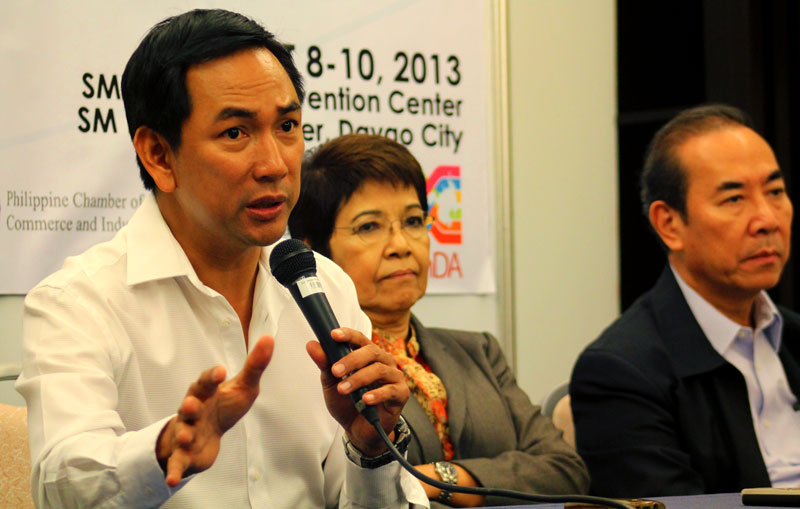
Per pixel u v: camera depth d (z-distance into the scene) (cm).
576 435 412
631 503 232
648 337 407
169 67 238
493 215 562
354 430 250
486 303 557
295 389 276
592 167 604
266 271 278
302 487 276
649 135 761
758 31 749
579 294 597
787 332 438
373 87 528
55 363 236
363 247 372
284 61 254
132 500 209
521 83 582
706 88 768
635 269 757
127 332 255
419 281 381
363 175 372
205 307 266
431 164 542
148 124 247
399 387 234
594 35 607
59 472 214
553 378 586
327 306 237
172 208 263
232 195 238
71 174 463
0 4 450
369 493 259
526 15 584
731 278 407
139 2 479
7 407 311
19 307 453
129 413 254
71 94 464
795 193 757
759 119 749
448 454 371
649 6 768
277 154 239
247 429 265
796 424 415
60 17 462
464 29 554
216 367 194
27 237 453
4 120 450
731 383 401
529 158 582
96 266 260
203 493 257
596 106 607
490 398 386
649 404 390
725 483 390
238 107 235
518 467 361
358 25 524
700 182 409
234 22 243
